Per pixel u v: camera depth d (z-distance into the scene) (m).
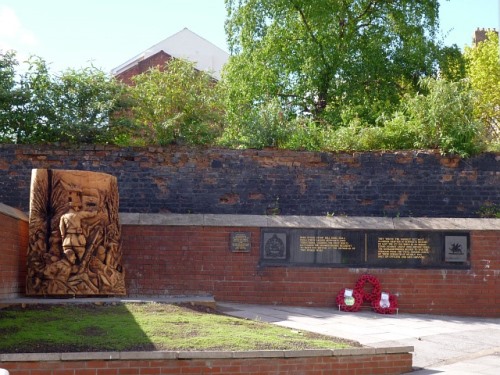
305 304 18.03
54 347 10.64
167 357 10.34
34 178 15.80
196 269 18.11
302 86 27.48
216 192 19.94
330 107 26.73
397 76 27.70
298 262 18.14
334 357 11.24
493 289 18.25
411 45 27.34
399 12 27.61
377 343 13.84
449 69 28.22
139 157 20.06
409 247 18.25
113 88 21.39
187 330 12.09
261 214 19.80
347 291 17.77
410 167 20.03
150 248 18.14
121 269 16.41
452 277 18.22
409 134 20.81
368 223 18.33
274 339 11.86
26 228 16.58
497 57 35.41
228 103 26.23
